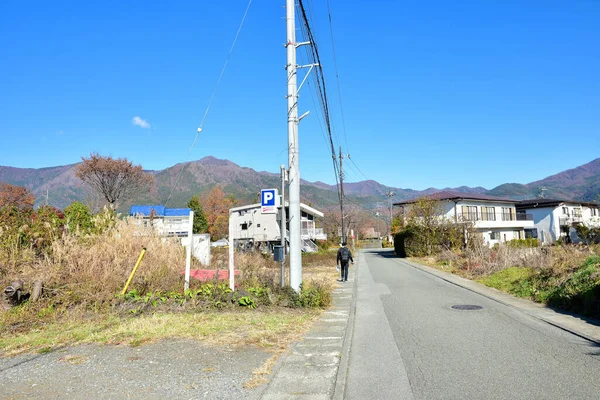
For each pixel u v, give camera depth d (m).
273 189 10.34
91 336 6.34
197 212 51.81
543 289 10.77
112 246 10.28
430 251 31.23
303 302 9.47
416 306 9.92
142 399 4.06
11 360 5.27
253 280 10.16
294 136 10.45
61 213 19.12
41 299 8.13
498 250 18.70
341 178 36.28
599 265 9.86
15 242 9.78
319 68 11.95
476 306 9.76
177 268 10.63
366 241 95.75
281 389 4.39
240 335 6.55
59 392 4.21
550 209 49.72
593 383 4.54
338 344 6.27
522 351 5.85
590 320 7.90
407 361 5.47
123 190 41.00
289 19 10.73
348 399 4.22
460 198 40.75
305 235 44.38
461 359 5.51
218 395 4.19
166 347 5.82
